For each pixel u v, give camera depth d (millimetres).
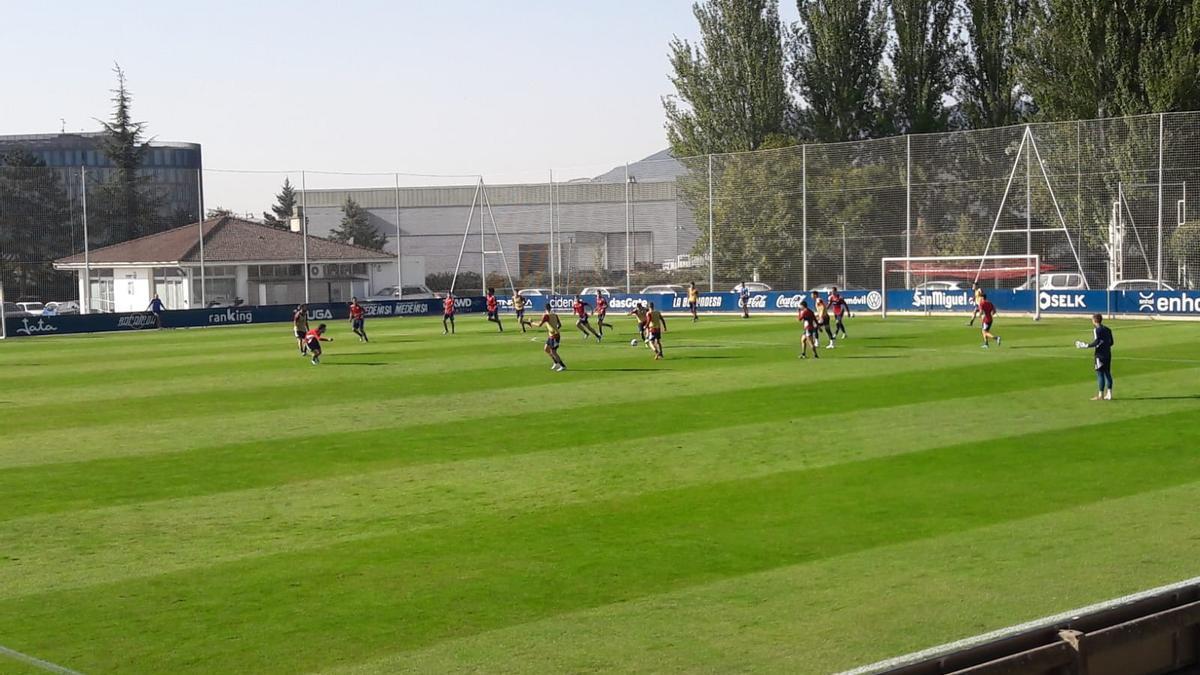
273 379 32562
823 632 10375
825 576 12078
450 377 31906
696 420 22797
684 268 65000
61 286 65625
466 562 12953
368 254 77000
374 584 12203
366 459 19422
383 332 53156
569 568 12625
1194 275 48594
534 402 26062
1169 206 49188
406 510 15547
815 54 72938
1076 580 11680
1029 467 17375
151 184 85500
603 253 70875
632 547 13422
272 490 17078
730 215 62156
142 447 21219
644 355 37312
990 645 7859
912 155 56375
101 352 44594
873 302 57375
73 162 152375
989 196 54375
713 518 14703
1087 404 23766
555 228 71750
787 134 74250
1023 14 68000
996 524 14047
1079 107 58938
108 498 16797
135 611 11477
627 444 20234
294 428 23047
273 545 13875
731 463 18250
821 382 28531
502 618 11008
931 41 71438
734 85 73062
